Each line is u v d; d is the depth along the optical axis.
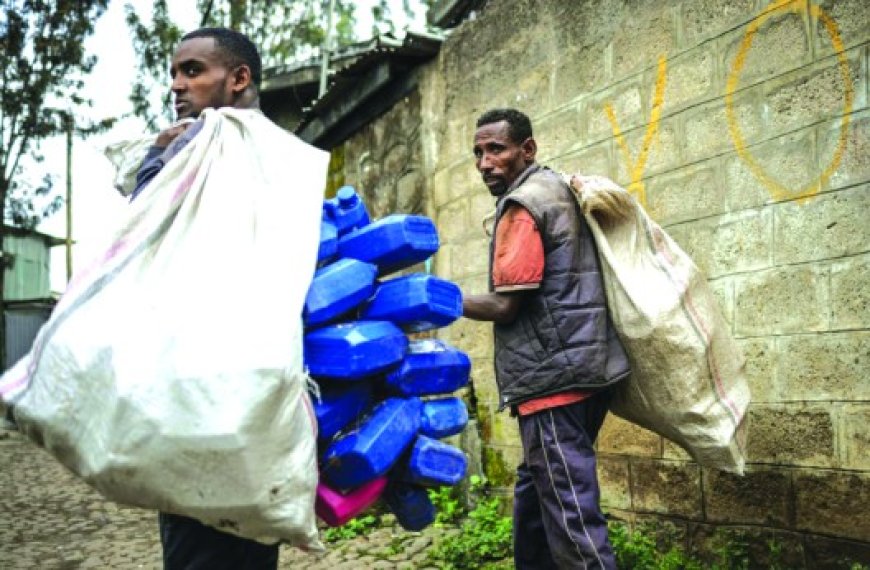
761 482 2.92
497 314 2.34
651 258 2.44
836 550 2.66
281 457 1.44
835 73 2.67
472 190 4.67
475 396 4.61
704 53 3.17
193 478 1.38
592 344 2.31
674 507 3.29
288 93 11.38
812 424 2.74
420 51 5.09
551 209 2.35
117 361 1.40
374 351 1.73
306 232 1.64
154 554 4.23
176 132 1.86
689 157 3.24
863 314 2.59
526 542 2.60
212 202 1.57
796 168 2.80
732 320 3.04
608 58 3.67
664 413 2.41
